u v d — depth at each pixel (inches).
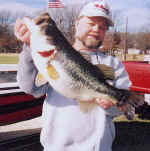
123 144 159.5
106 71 62.2
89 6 60.6
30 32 54.9
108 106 61.3
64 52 57.8
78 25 62.7
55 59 56.9
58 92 61.6
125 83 65.5
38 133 180.1
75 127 62.1
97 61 63.6
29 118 167.5
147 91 174.4
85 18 61.1
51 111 64.1
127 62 200.7
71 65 58.6
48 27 55.7
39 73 62.5
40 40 55.4
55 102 64.2
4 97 147.5
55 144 63.0
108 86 61.5
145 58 260.5
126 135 175.3
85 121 62.1
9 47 748.6
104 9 60.1
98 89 60.9
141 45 971.9
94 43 62.6
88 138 62.7
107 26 62.9
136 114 228.1
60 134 63.0
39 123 207.2
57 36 57.1
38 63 56.1
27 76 61.5
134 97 61.7
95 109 62.5
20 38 55.0
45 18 55.6
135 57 684.1
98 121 62.8
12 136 171.3
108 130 64.9
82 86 59.8
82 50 63.3
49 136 63.6
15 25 54.6
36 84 63.6
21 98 156.9
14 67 182.4
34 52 55.7
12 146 152.6
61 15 73.4
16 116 157.6
